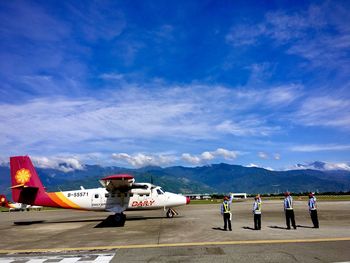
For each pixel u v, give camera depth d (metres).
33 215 44.34
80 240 16.94
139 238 16.86
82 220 31.56
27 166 28.84
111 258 11.66
